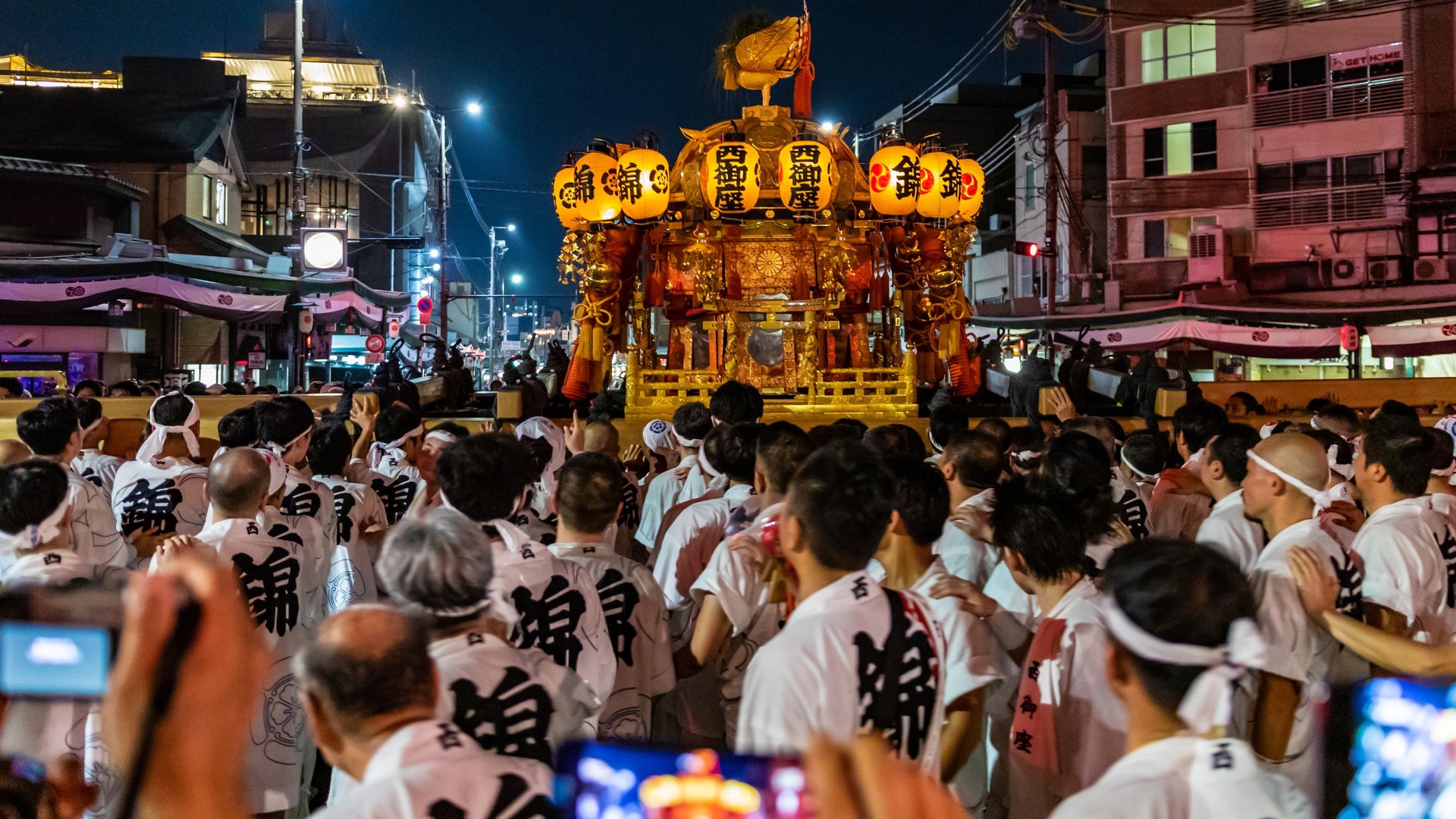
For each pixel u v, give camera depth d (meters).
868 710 2.71
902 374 12.81
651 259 13.71
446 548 2.74
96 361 25.14
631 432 12.34
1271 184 29.11
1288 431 4.12
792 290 13.18
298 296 24.69
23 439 5.82
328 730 2.25
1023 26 27.16
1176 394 11.92
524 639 3.58
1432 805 1.96
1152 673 2.12
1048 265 28.88
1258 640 2.04
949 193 12.57
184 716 1.41
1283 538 3.89
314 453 6.04
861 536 2.81
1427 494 4.86
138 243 24.88
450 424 7.61
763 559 3.74
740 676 4.25
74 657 1.51
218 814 1.41
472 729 2.69
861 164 13.41
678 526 5.02
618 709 4.04
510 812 2.15
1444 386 14.65
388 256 39.91
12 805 2.30
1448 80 27.03
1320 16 28.30
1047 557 3.44
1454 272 26.36
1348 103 28.03
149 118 29.81
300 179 26.95
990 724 4.14
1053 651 3.41
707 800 1.82
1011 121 41.31
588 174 12.45
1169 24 30.42
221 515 4.59
